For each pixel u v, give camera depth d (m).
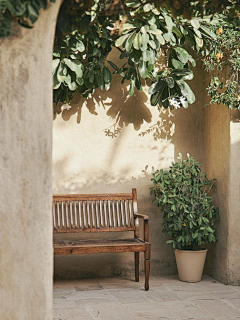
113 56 5.57
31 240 2.31
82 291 4.95
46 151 2.32
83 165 5.53
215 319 4.08
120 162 5.63
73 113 5.50
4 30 2.21
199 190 5.27
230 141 5.17
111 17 2.82
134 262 5.62
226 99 4.98
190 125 5.82
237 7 2.71
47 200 2.32
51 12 2.26
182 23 4.60
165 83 5.08
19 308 2.31
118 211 5.34
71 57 4.70
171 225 5.19
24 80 2.29
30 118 2.30
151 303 4.54
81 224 5.24
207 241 5.32
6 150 2.29
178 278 5.55
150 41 4.44
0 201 2.29
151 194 5.46
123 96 5.63
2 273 2.30
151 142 5.71
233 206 5.19
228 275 5.19
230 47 4.89
